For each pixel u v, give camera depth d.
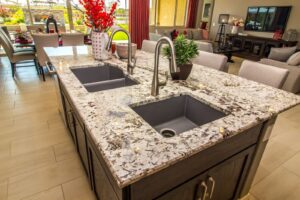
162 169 0.69
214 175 0.98
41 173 1.69
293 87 3.38
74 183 1.61
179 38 1.40
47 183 1.60
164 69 1.72
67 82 1.33
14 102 2.88
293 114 2.89
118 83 1.67
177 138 0.78
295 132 2.43
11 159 1.82
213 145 0.82
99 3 1.74
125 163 0.64
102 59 1.93
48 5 5.18
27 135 2.17
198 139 0.78
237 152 1.03
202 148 0.75
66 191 1.54
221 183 1.09
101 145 0.73
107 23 1.84
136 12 5.64
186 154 0.70
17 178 1.63
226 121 0.92
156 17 6.61
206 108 1.16
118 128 0.83
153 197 0.76
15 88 3.38
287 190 1.62
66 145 2.04
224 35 7.21
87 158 1.31
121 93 1.20
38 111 2.66
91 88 1.57
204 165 0.88
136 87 1.30
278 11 5.60
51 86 3.52
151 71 1.67
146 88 1.29
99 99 1.10
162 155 0.69
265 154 2.02
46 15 5.20
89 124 0.86
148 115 1.17
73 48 2.47
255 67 1.73
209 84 1.43
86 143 1.22
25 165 1.76
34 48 3.84
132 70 1.57
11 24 5.34
